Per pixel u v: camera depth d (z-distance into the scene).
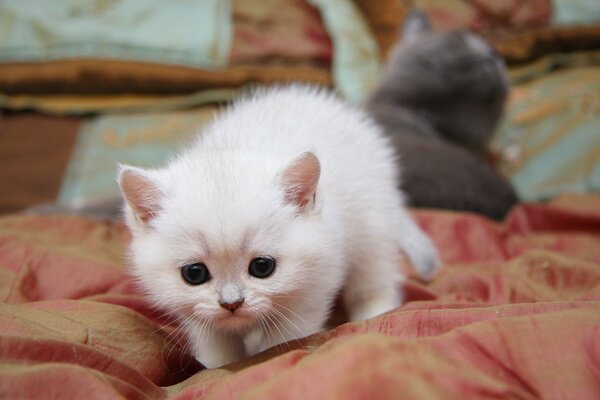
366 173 0.37
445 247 0.47
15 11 0.72
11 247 0.41
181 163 0.34
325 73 0.72
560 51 0.75
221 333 0.33
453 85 0.65
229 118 0.40
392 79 0.67
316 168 0.32
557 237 0.48
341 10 0.75
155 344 0.32
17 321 0.30
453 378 0.25
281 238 0.31
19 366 0.26
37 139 0.66
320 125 0.38
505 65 0.74
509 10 0.76
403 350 0.26
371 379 0.24
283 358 0.28
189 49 0.71
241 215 0.30
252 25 0.74
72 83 0.69
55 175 0.62
